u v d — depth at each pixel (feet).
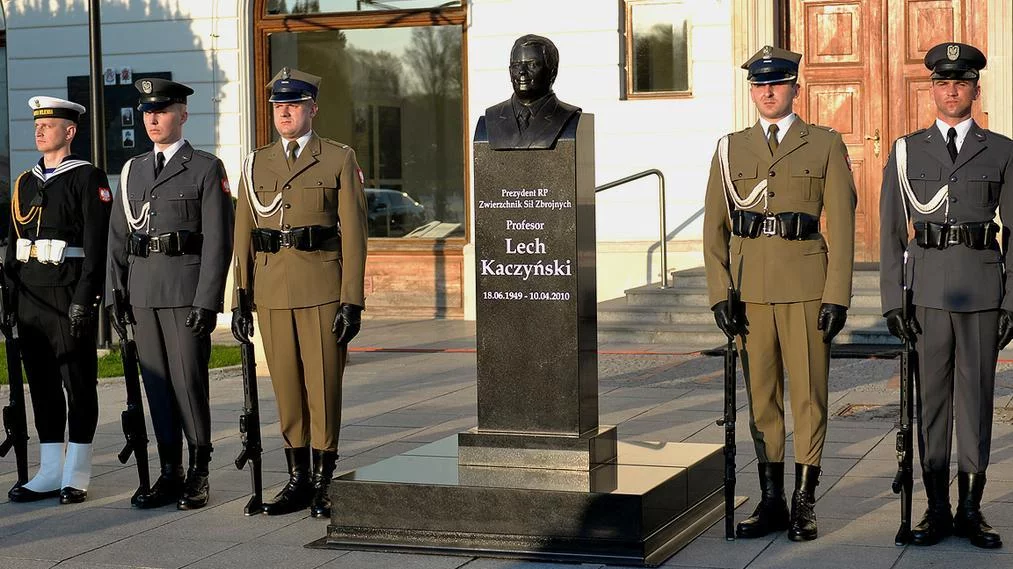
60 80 51.78
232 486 23.25
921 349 19.02
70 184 22.76
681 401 30.25
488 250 19.86
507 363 19.89
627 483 18.71
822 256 19.22
